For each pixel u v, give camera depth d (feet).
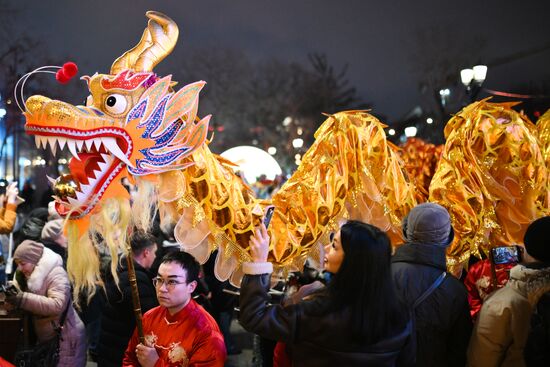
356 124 11.93
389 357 7.62
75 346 13.04
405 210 12.30
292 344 7.89
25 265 12.89
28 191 48.01
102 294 12.76
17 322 12.50
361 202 11.80
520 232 12.75
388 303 7.58
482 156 12.61
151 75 9.50
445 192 12.58
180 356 9.68
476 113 12.84
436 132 54.44
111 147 9.12
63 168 64.54
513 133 12.67
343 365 7.55
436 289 9.39
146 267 12.98
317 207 10.97
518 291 9.26
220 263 10.21
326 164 11.30
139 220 9.63
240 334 24.00
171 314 9.99
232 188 10.29
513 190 12.67
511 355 9.29
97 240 10.04
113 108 9.15
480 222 12.42
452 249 12.41
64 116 8.77
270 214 10.43
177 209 9.98
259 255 8.55
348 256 7.60
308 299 7.92
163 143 9.53
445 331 9.43
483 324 9.31
